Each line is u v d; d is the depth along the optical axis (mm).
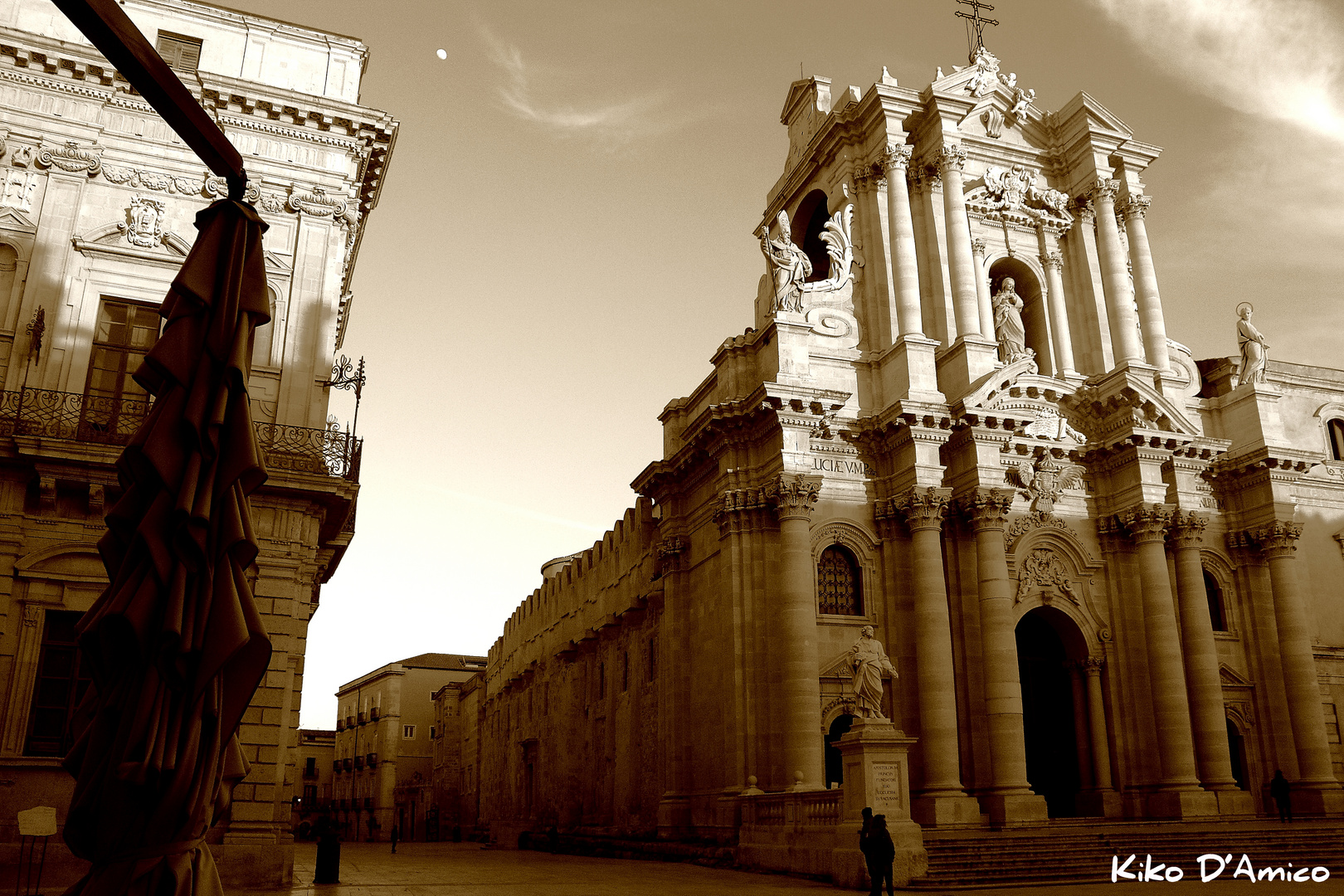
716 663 30578
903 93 34688
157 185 24641
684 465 33750
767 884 21875
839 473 30891
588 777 42781
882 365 32562
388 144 26969
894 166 34125
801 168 38094
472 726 69875
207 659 7246
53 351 22859
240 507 7859
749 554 29812
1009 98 37125
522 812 51844
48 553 21141
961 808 27312
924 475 30047
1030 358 31797
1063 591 32062
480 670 76188
